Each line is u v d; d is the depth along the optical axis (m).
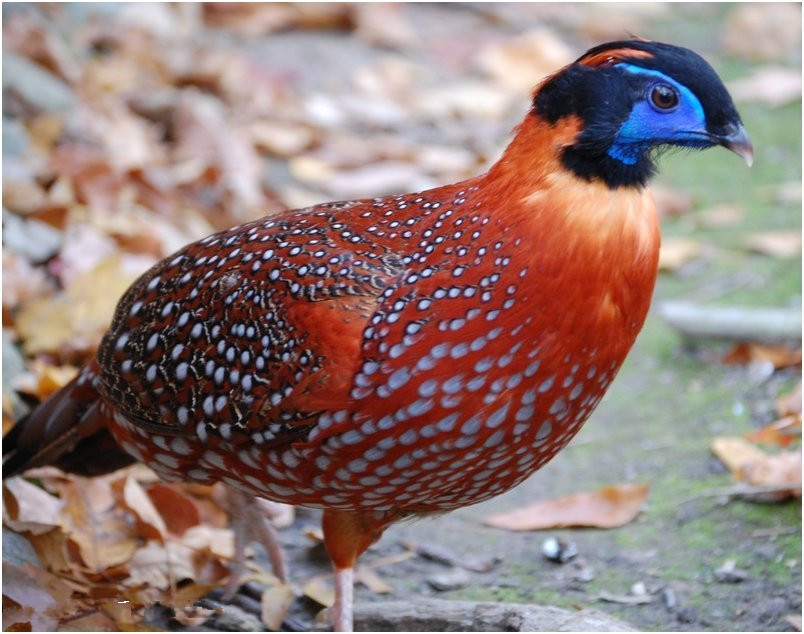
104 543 6.71
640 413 8.37
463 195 5.39
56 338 7.95
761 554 6.75
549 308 5.09
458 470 5.40
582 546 7.05
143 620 6.14
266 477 5.66
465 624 6.00
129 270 8.83
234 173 10.73
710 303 9.53
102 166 9.69
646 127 5.07
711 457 7.72
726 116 5.10
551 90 5.15
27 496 6.69
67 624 5.77
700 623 6.27
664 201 11.16
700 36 15.02
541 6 15.88
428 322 5.15
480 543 7.21
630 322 5.29
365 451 5.32
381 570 6.98
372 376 5.20
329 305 5.30
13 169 9.30
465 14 15.52
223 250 5.85
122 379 5.96
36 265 8.70
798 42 14.43
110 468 6.68
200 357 5.66
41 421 6.48
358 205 5.75
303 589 6.70
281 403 5.37
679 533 7.04
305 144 11.84
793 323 8.70
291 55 13.75
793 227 10.65
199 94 12.26
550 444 5.46
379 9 14.80
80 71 11.58
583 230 5.07
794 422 7.45
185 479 6.15
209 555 6.73
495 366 5.14
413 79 13.62
